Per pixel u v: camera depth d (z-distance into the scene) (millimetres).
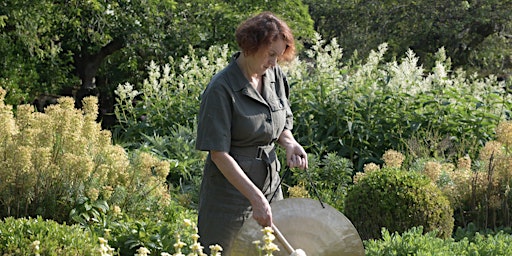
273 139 3883
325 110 9328
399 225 5875
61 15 14039
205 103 3686
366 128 9188
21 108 5945
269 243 3098
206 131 3652
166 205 5957
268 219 3525
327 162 7820
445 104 9203
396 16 20594
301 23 14523
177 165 8172
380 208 5945
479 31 20484
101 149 5961
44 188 5633
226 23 14516
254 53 3617
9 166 5492
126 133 10117
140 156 6043
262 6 14586
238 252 3580
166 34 14719
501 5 20125
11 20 13086
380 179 6082
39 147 5676
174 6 14078
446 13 20250
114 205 5742
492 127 9164
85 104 6070
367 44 20562
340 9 20938
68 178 5641
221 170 3658
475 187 6543
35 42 13445
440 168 6867
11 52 13391
